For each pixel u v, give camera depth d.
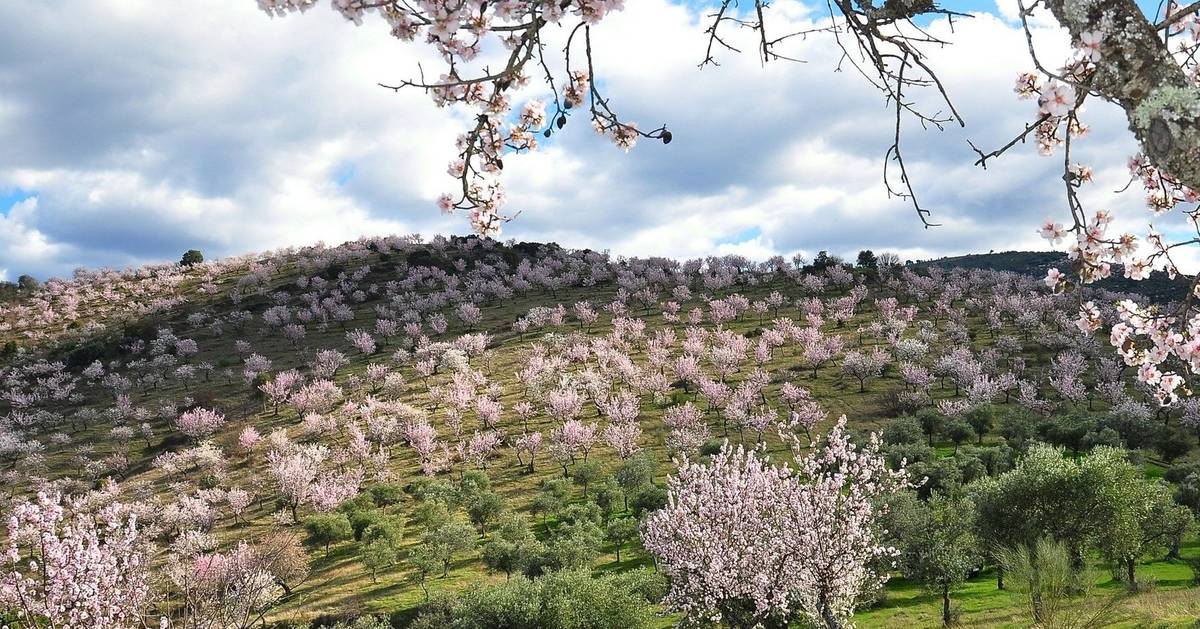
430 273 191.88
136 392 131.88
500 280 187.50
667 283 182.50
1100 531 41.00
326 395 115.69
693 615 24.70
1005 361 116.44
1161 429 77.38
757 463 25.27
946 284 164.50
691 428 95.50
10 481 96.56
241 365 141.50
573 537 56.88
